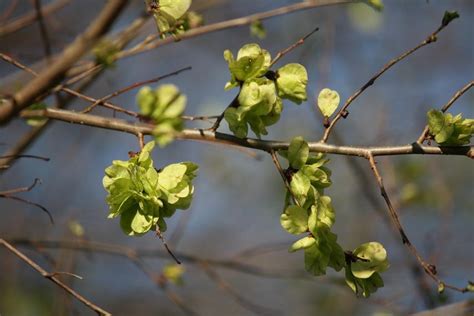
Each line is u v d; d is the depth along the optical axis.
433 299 6.37
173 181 3.34
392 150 3.60
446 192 7.79
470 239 8.46
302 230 3.39
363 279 3.43
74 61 3.21
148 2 3.73
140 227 3.37
